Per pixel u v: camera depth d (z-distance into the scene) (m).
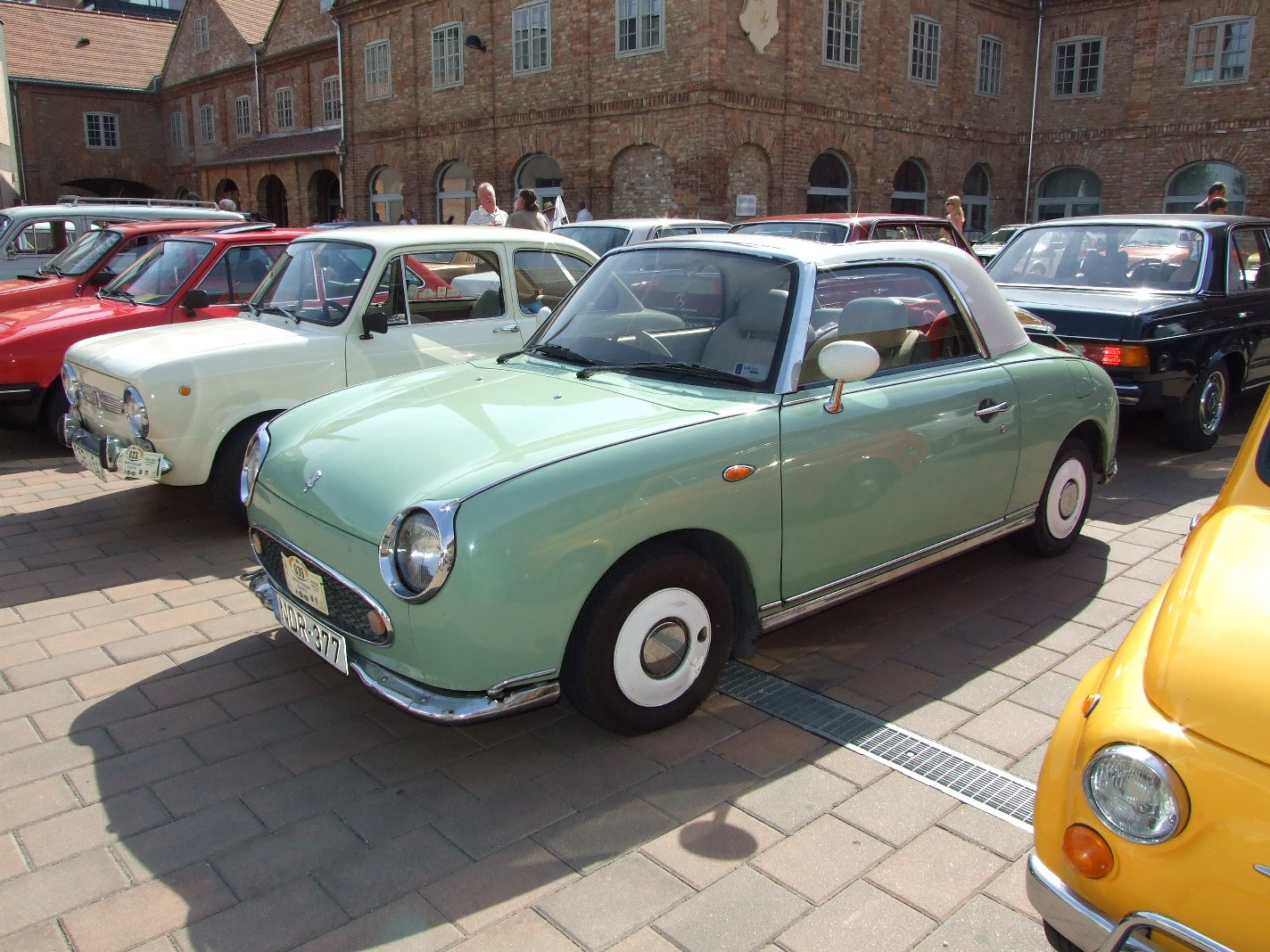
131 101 38.34
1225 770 1.77
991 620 4.38
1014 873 2.70
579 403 3.48
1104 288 7.41
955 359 4.25
